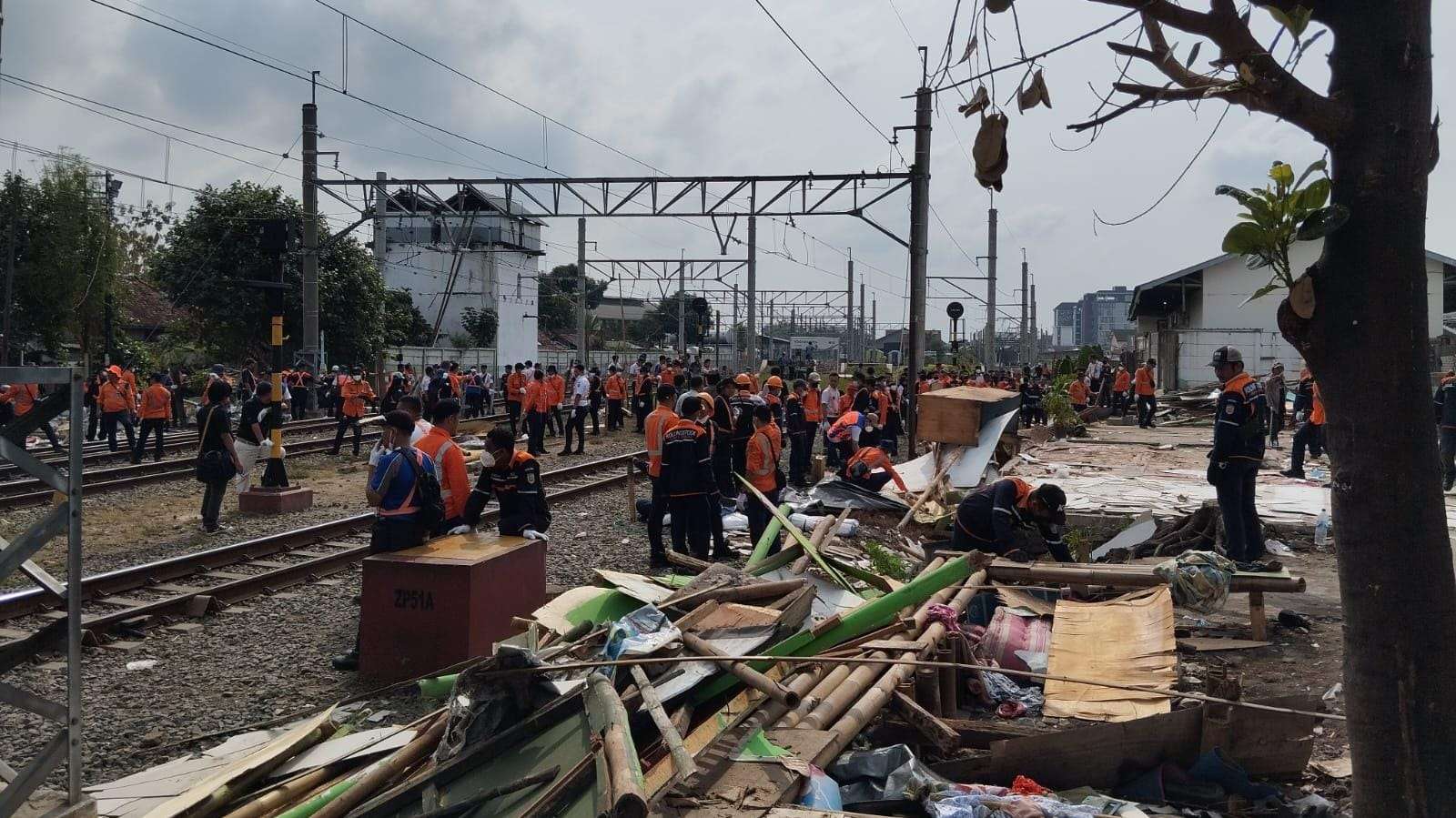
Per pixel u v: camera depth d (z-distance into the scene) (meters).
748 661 5.22
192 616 8.89
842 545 10.37
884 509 13.06
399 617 7.06
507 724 4.67
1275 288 2.80
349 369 37.59
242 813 4.58
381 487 7.47
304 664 7.57
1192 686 6.33
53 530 4.28
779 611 6.34
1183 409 34.28
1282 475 17.33
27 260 31.86
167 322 46.22
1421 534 2.49
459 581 6.96
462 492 8.30
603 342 79.25
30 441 24.25
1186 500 13.91
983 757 4.94
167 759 5.87
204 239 38.22
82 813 4.39
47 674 7.35
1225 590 6.99
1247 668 6.96
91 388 25.41
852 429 16.67
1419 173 2.52
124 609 9.03
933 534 12.17
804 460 18.36
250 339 38.72
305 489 15.39
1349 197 2.55
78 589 4.38
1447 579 2.50
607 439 27.34
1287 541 11.52
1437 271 31.34
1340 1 2.59
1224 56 2.62
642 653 5.24
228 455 13.22
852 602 7.55
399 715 6.40
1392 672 2.49
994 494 7.92
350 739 5.30
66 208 32.50
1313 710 5.05
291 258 26.34
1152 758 5.00
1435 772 2.46
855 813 4.52
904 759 4.80
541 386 22.62
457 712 4.63
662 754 4.48
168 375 30.31
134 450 20.91
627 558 11.45
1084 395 33.97
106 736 6.18
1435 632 2.47
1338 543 2.59
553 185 23.86
